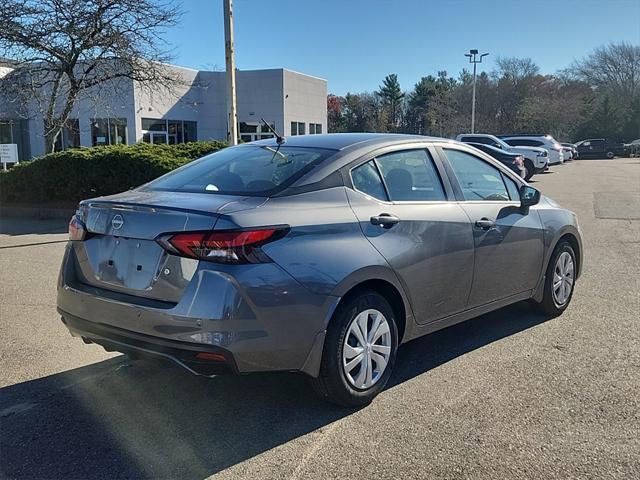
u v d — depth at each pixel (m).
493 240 4.70
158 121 33.78
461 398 3.91
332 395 3.66
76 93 16.03
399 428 3.52
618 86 80.81
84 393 4.07
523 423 3.55
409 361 4.57
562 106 67.94
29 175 13.38
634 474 3.03
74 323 3.79
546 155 26.78
